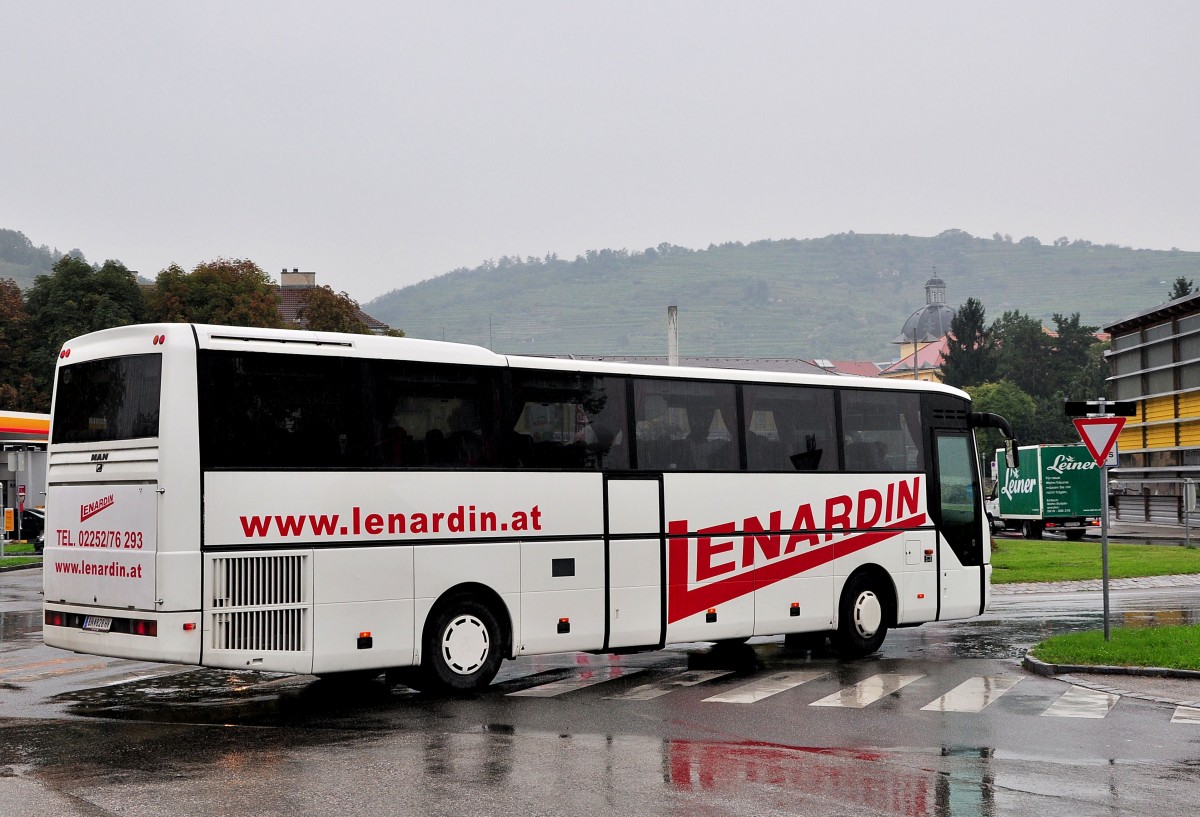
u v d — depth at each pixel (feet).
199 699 43.42
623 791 28.89
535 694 44.60
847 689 45.73
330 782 29.60
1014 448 61.36
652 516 49.78
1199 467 179.11
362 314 253.85
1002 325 430.20
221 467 40.04
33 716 39.65
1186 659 49.01
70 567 41.98
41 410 186.60
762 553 53.06
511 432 46.34
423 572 43.70
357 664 42.11
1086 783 30.07
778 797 28.40
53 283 192.24
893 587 57.77
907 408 59.26
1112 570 103.30
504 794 28.48
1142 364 199.11
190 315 191.62
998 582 96.37
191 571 39.22
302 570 41.27
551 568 46.85
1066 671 49.32
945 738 35.86
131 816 26.25
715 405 52.31
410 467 43.75
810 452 55.26
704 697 43.86
